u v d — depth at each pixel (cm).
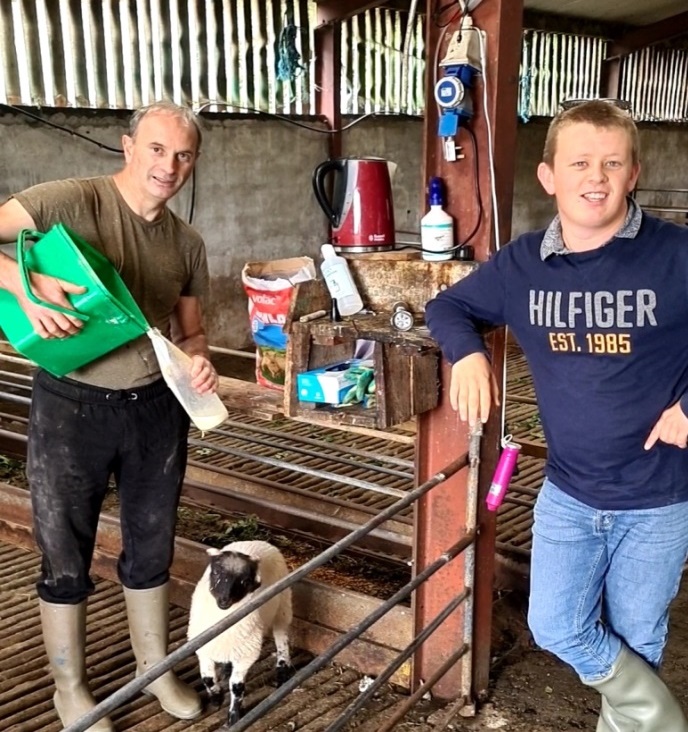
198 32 682
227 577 216
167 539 230
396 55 825
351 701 246
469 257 221
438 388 226
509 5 207
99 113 630
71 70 619
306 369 214
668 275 157
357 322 212
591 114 156
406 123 843
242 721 160
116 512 374
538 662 271
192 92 688
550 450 180
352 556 345
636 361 161
